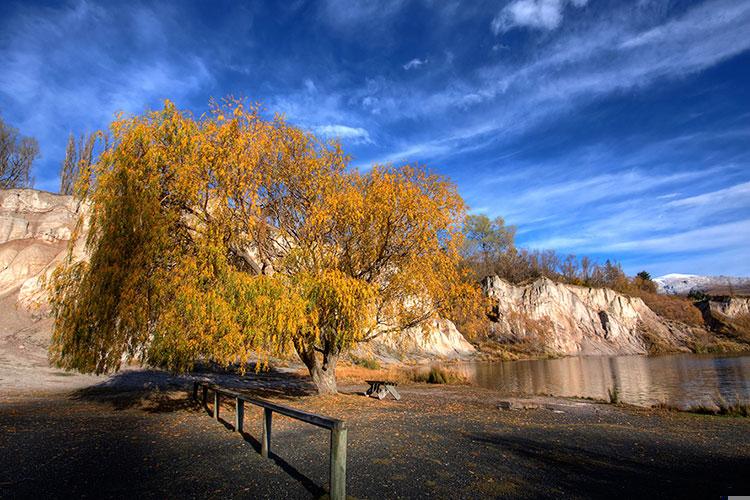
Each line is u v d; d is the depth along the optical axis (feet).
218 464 25.20
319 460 26.45
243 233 46.83
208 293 38.65
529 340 245.65
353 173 56.49
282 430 35.76
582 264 407.03
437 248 56.08
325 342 58.59
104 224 38.17
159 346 37.42
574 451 32.96
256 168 47.47
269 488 21.22
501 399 71.15
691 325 358.84
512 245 349.00
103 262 37.35
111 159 39.55
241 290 39.68
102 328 37.60
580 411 58.80
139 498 19.57
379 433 35.76
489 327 249.34
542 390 93.91
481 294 58.34
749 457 33.88
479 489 22.34
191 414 43.75
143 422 38.78
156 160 40.42
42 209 140.67
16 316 104.99
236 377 88.53
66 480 21.91
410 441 33.04
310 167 51.44
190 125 42.60
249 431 35.17
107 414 43.21
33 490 20.31
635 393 92.43
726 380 118.01
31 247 125.49
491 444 33.63
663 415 56.08
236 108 46.37
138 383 70.95
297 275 45.47
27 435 32.12
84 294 37.42
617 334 285.02
